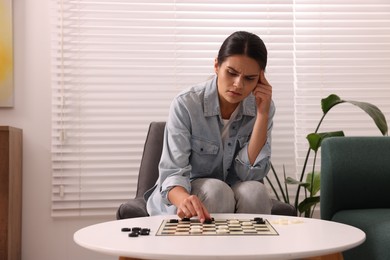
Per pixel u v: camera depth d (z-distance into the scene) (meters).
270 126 1.92
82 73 2.76
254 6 2.88
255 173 1.88
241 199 1.75
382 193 2.12
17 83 2.71
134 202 1.91
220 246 1.13
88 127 2.76
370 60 2.96
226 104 1.87
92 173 2.75
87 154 2.76
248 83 1.67
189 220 1.51
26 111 2.72
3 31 2.68
